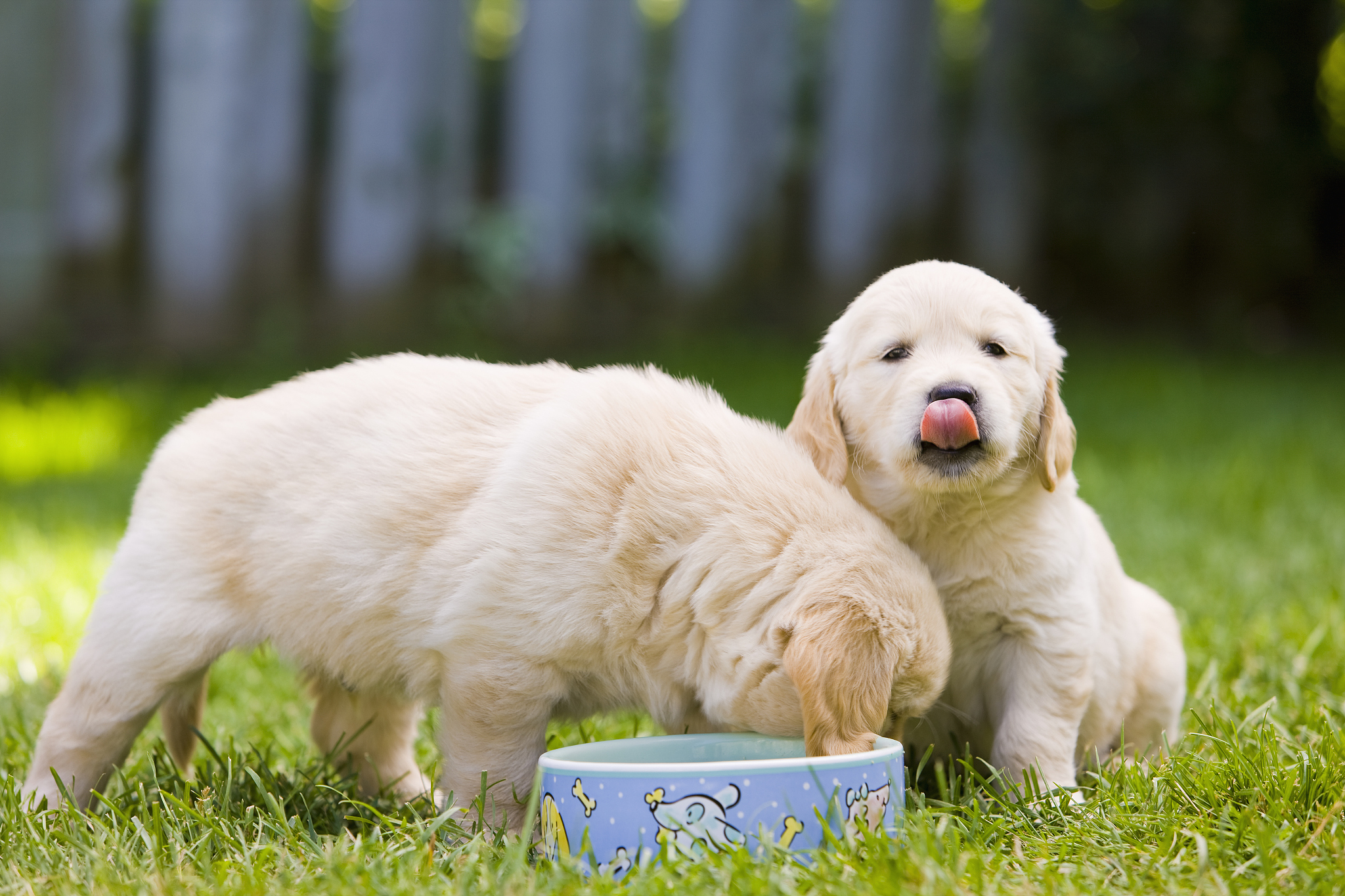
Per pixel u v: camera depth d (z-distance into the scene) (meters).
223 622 3.31
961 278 3.45
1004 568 3.40
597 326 12.55
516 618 3.02
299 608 3.25
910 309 3.40
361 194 11.86
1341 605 4.90
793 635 2.85
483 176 12.64
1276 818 2.74
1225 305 14.57
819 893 2.40
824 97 12.71
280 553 3.25
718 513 3.04
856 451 3.54
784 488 3.10
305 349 11.80
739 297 12.91
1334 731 3.30
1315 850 2.61
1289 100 14.35
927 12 12.70
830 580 2.90
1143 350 13.24
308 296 12.01
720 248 12.73
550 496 3.06
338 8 11.89
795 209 12.99
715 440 3.20
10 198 11.38
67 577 5.79
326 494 3.26
